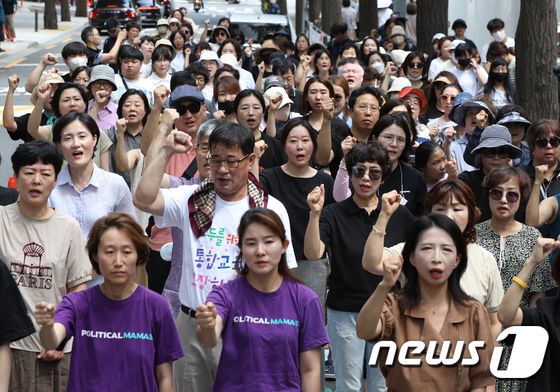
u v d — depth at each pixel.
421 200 17.41
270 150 19.41
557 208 16.14
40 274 13.35
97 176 15.51
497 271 13.18
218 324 11.21
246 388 11.29
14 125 21.06
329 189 16.91
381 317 11.21
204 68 27.02
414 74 33.25
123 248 11.27
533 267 11.97
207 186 13.04
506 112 19.94
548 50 29.36
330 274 15.02
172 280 13.54
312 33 59.25
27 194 13.23
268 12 113.00
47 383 13.30
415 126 20.58
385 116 17.41
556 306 11.88
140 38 38.53
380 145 15.01
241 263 11.80
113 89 22.41
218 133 12.77
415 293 11.30
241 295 11.45
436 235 11.12
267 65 35.06
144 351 11.38
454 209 13.30
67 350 13.38
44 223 13.45
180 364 12.89
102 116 22.41
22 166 13.22
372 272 13.09
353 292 14.70
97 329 11.34
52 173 13.35
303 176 16.81
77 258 13.56
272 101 21.09
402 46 46.88
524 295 14.52
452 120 23.59
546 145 17.50
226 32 44.41
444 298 11.31
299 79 30.34
